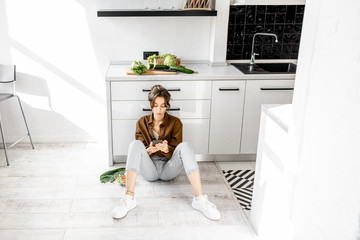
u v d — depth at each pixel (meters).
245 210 2.54
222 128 3.18
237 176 3.04
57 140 3.68
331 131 1.37
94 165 3.17
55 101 3.56
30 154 3.35
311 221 1.55
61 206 2.51
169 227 2.32
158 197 2.65
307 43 1.58
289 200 1.78
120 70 3.17
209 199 2.66
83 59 3.45
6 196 2.61
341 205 1.30
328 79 1.40
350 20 1.24
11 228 2.25
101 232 2.24
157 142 2.76
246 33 3.48
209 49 3.52
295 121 1.70
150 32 3.41
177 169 2.70
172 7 3.32
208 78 3.01
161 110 2.65
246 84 3.07
